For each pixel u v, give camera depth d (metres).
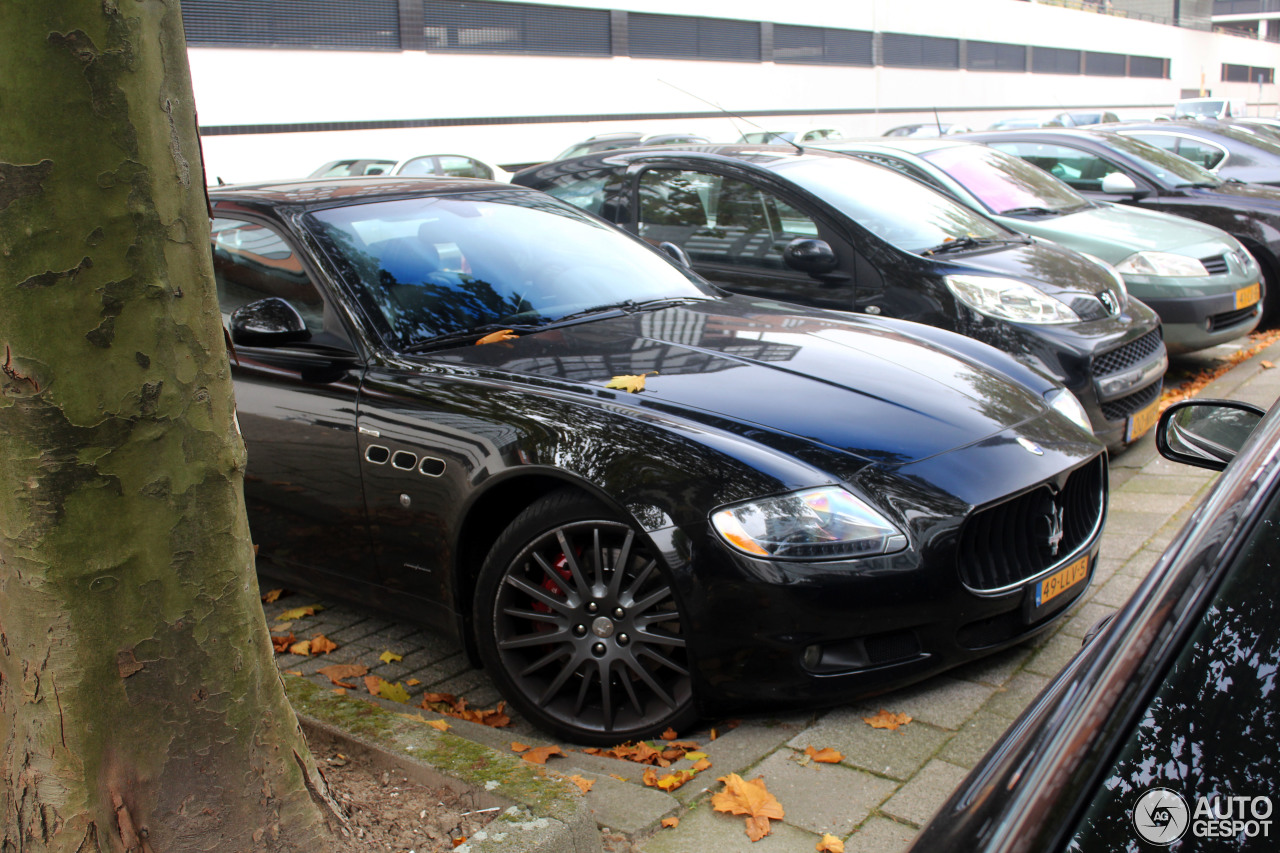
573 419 3.02
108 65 1.63
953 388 3.38
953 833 1.03
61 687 1.80
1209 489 1.25
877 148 7.57
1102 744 0.98
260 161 21.52
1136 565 3.99
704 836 2.43
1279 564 1.02
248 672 1.97
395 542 3.35
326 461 3.48
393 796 2.31
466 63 24.83
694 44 30.72
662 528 2.79
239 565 1.95
